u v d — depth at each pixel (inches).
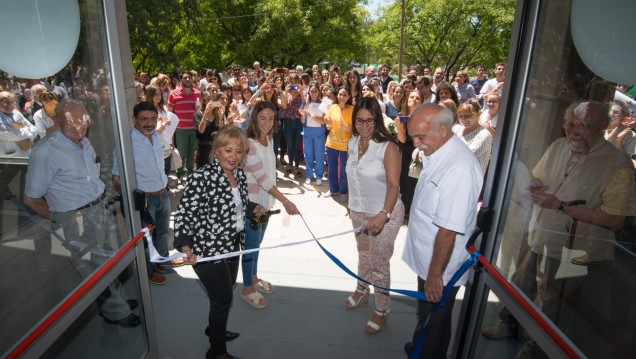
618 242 59.7
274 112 116.3
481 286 84.1
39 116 63.7
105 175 80.2
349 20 936.9
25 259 61.0
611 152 60.6
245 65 948.6
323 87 258.4
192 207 90.6
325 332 118.3
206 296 134.3
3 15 57.6
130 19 451.2
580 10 63.0
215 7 902.4
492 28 935.7
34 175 62.5
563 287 67.5
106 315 80.4
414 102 191.6
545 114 71.5
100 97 79.0
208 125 229.0
